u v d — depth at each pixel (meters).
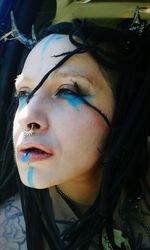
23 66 0.86
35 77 0.79
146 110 0.81
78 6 0.87
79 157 0.77
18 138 0.76
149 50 0.83
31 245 0.82
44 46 0.80
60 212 0.84
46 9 0.96
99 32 0.80
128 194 0.85
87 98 0.78
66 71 0.77
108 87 0.80
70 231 0.80
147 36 0.83
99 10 0.86
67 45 0.79
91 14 0.86
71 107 0.77
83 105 0.77
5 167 0.89
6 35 0.90
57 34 0.81
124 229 0.83
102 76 0.79
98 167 0.80
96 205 0.80
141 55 0.82
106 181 0.78
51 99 0.77
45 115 0.76
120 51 0.81
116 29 0.82
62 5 0.89
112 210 0.79
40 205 0.82
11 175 0.87
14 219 0.87
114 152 0.78
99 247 0.82
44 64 0.79
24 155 0.75
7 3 0.96
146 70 0.81
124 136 0.79
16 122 0.78
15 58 0.95
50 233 0.82
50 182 0.76
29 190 0.83
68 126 0.76
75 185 0.82
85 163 0.78
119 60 0.80
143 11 0.86
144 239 0.84
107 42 0.81
